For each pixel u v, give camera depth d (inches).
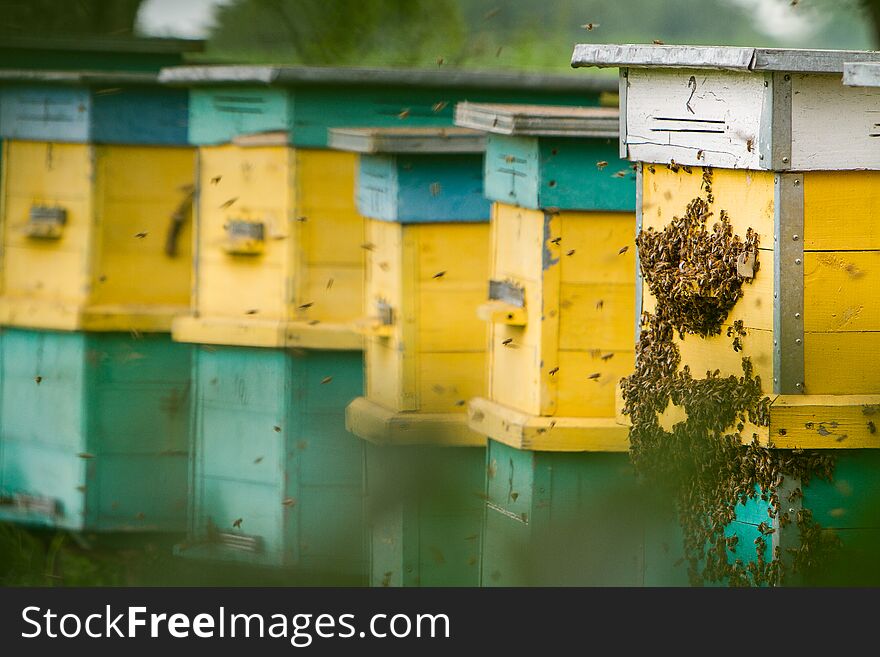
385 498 636.1
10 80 839.7
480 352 669.9
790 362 455.5
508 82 725.9
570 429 583.5
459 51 1114.7
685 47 466.6
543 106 664.4
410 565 628.7
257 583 724.7
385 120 733.9
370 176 689.0
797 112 446.6
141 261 831.7
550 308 587.5
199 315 781.9
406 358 665.6
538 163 575.5
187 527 806.5
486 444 633.6
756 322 463.2
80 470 836.0
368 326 673.0
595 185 579.5
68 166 828.6
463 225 666.2
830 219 453.4
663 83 488.1
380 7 1117.1
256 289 756.0
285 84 722.2
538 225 587.2
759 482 464.4
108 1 1093.8
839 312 456.4
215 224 772.6
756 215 460.1
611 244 587.8
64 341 839.1
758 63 439.5
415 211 659.4
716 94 466.6
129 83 815.7
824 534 463.8
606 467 591.2
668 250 490.6
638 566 510.0
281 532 746.2
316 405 749.3
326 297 744.3
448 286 667.4
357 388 746.8
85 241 823.7
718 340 479.5
